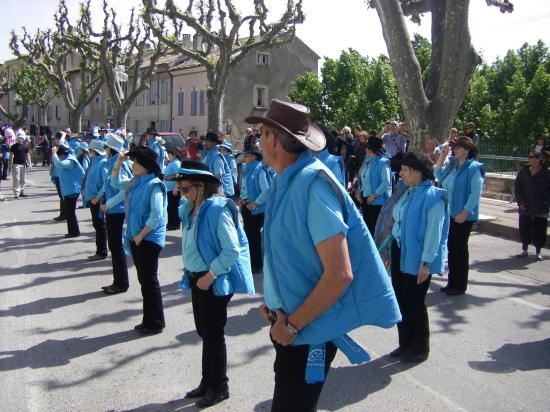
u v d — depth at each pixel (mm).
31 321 5707
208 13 20328
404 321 4734
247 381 4340
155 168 5176
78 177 10195
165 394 4121
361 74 29359
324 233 2289
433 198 4465
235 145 33688
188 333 5387
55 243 9727
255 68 34250
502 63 31766
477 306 6242
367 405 3934
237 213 3984
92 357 4797
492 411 3854
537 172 8383
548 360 4738
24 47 32500
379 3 10188
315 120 29125
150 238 5156
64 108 53969
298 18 19688
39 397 4062
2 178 21375
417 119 10164
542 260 8469
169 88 37812
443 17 10562
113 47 26609
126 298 6512
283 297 2441
